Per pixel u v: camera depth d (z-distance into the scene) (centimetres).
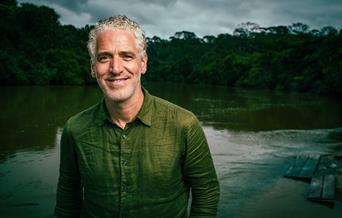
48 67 4362
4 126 1338
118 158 146
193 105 2491
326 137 1362
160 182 145
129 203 146
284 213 616
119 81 142
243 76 6266
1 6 4600
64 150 160
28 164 858
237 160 971
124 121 147
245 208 632
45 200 640
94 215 153
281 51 5959
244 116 1944
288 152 1088
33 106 1956
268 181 788
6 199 640
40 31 4881
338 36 4472
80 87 4112
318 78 4297
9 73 3644
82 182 155
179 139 146
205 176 154
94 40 147
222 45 10062
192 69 8150
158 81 8662
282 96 3628
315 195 684
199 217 155
